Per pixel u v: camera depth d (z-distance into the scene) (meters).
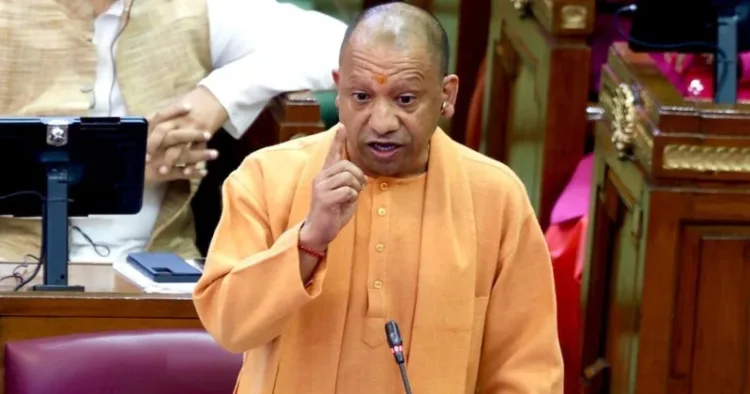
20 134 11.82
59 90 14.66
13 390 9.95
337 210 7.27
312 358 7.73
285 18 15.72
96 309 11.50
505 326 8.11
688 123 10.64
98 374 9.98
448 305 7.78
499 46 16.70
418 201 7.88
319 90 15.48
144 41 14.96
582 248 13.53
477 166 8.04
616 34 15.68
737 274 10.88
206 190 16.89
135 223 14.89
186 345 10.16
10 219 14.43
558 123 14.31
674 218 10.76
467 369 7.96
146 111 14.90
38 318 11.46
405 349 7.77
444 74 7.59
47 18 14.60
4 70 14.51
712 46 11.55
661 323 10.92
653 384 11.03
